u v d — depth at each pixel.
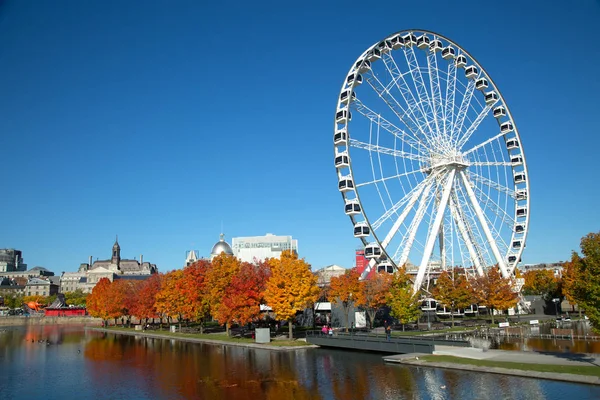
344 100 87.50
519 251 107.31
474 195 95.19
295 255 82.00
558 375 42.56
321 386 45.31
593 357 51.03
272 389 45.06
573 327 92.81
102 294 163.50
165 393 45.72
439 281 99.94
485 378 44.97
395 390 42.09
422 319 112.69
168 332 120.75
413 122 89.12
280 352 71.00
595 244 48.00
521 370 45.34
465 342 63.12
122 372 59.88
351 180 85.12
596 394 37.09
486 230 97.62
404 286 86.94
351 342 69.44
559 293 133.62
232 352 73.94
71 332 145.25
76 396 46.56
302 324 117.81
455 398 38.25
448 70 97.25
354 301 95.12
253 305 89.12
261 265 104.56
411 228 87.50
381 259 89.38
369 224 85.00
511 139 107.31
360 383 45.78
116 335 126.69
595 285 46.88
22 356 80.94
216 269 103.56
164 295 120.31
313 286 83.06
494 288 95.81
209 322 155.88
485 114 99.62
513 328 91.81
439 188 93.81
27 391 49.81
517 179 108.12
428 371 50.19
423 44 95.44
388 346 64.44
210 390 45.88
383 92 86.81
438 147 90.56
